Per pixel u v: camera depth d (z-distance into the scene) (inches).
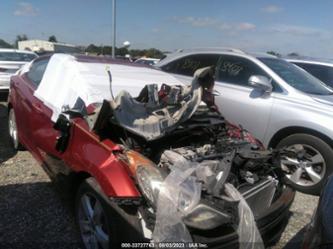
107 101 112.3
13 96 202.8
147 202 97.6
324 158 176.1
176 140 126.7
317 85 217.5
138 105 123.8
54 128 137.3
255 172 122.0
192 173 101.5
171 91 136.4
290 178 182.7
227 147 127.0
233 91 212.2
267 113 193.9
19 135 192.2
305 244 82.7
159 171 102.3
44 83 168.6
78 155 119.4
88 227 118.7
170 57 265.0
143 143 119.1
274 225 112.3
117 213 100.2
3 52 445.4
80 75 152.4
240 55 222.5
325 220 79.2
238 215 98.5
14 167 188.1
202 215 94.0
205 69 137.7
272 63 216.4
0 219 135.7
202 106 144.6
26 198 153.8
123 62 191.9
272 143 195.3
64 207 147.7
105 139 117.3
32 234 127.6
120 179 102.1
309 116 179.5
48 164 144.2
